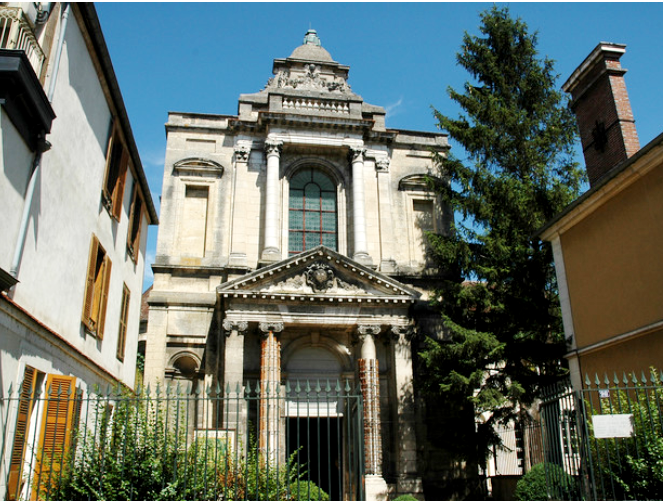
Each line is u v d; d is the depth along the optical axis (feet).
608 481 36.55
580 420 36.88
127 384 71.05
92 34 49.06
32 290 39.99
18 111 36.32
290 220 100.58
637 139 55.21
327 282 85.35
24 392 38.34
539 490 50.96
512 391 71.67
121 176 62.59
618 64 58.03
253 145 101.19
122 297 67.05
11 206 36.17
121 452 36.52
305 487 54.75
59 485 34.24
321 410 87.81
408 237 101.76
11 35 37.70
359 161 100.83
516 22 91.20
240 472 41.01
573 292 55.31
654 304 44.21
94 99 52.37
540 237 61.41
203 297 90.94
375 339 89.56
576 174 82.94
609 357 49.29
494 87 91.45
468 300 82.48
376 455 79.25
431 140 109.50
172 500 35.19
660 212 44.24
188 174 98.58
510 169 87.40
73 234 48.06
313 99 103.35
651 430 34.88
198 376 87.25
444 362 79.10
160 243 93.66
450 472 86.99
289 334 89.51
